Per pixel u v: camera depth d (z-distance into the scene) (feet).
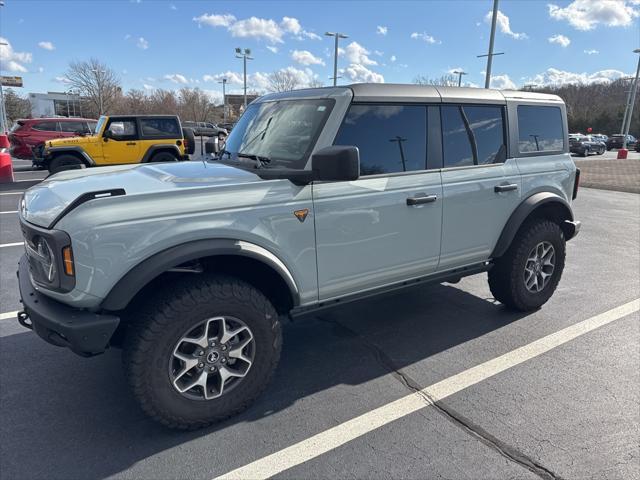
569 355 12.01
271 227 9.12
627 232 26.68
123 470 8.01
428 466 8.08
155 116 44.42
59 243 7.55
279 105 11.56
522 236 13.67
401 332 13.42
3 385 10.62
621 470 7.97
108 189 7.97
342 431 9.04
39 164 41.83
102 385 10.66
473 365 11.53
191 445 8.65
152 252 8.04
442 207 11.69
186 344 8.77
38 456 8.34
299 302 10.00
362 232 10.43
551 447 8.54
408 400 10.07
